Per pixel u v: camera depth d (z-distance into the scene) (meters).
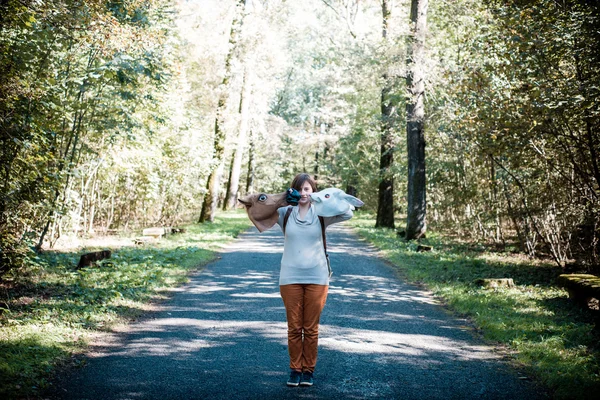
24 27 7.51
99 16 7.62
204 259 11.85
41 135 7.71
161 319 6.43
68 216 12.52
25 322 5.66
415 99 16.34
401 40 16.33
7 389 3.87
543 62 8.84
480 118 9.45
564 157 9.90
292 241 4.36
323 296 4.35
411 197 17.17
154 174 17.41
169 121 15.96
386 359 5.02
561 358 4.84
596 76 8.05
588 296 6.95
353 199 4.48
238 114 24.14
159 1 10.59
